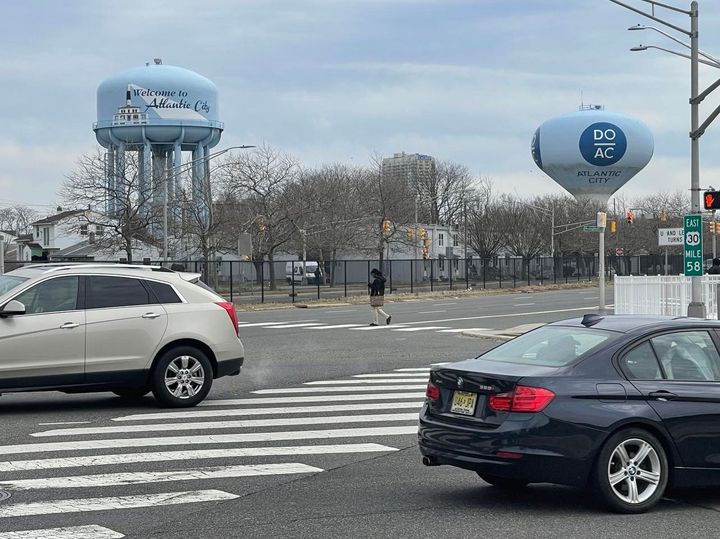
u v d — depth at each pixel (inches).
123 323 532.4
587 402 309.4
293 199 2847.0
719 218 4375.0
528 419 305.3
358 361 850.1
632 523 303.6
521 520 307.1
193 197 2289.6
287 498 339.6
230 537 285.4
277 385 674.2
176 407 555.8
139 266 558.6
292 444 447.5
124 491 349.1
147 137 2561.5
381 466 399.9
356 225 3176.7
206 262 1902.1
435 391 336.8
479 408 318.7
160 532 291.4
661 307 1162.6
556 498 340.5
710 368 332.2
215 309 560.4
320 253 3038.9
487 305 1942.7
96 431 477.4
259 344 1037.8
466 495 345.7
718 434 322.0
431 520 307.0
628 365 321.7
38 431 477.1
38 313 518.6
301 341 1079.0
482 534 288.8
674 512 319.3
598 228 1326.3
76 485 358.6
